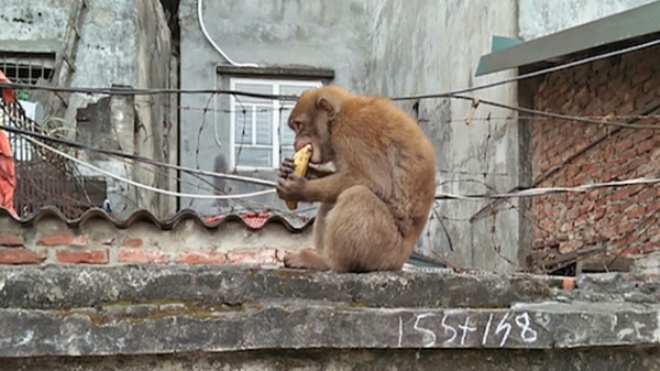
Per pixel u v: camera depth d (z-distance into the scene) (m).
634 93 6.43
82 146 4.86
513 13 7.61
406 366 2.38
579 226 7.03
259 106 13.85
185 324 2.15
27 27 10.95
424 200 3.34
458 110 9.68
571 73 7.32
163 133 13.39
